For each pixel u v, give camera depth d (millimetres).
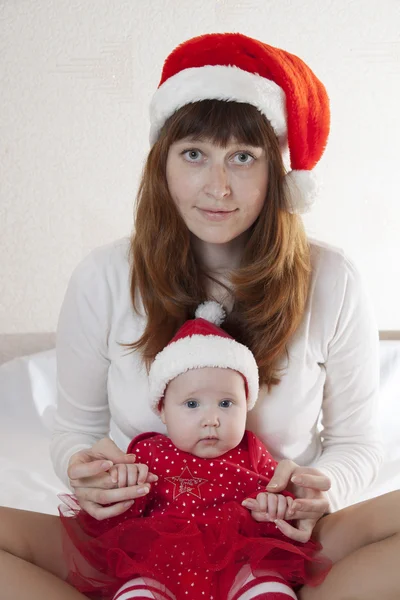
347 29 2100
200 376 1182
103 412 1396
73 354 1347
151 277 1267
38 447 1854
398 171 2191
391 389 2053
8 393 2012
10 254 2150
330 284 1319
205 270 1318
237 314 1304
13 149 2096
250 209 1196
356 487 1288
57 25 2039
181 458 1209
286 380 1294
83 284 1325
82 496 1169
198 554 1119
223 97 1150
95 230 2154
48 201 2129
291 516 1141
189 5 2059
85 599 1105
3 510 1201
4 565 1082
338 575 1090
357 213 2213
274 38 2092
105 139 2105
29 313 2188
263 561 1115
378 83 2135
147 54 2074
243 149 1174
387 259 2240
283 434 1307
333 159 2178
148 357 1286
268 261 1244
